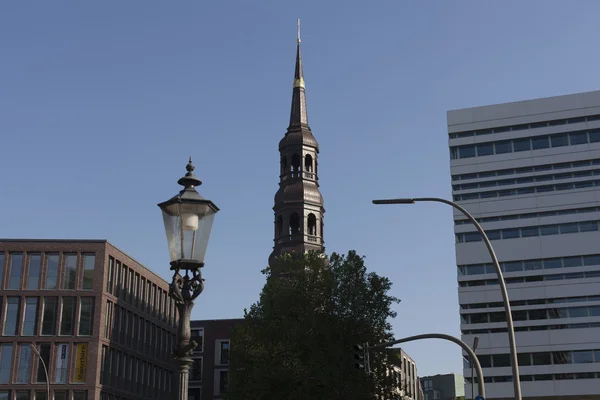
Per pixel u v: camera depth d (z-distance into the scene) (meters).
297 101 88.44
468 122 97.38
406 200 24.59
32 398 65.44
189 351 10.15
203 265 10.40
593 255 88.88
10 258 69.00
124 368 74.12
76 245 70.12
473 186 95.06
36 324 67.44
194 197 10.38
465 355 89.69
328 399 48.19
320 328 49.78
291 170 84.12
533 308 89.12
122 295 74.81
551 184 92.44
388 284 53.66
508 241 92.12
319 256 57.69
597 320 86.69
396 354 51.38
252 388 49.34
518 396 22.56
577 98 94.00
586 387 85.00
